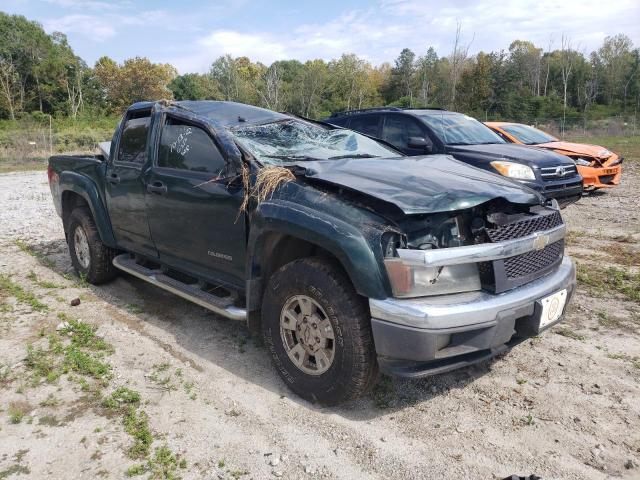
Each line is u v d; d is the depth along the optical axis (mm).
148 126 4676
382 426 3117
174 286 4336
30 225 8984
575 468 2727
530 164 7430
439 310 2773
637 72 67625
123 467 2791
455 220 3078
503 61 56312
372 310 2887
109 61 74125
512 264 3074
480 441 2961
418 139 7215
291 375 3408
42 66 65875
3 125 52844
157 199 4375
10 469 2795
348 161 3846
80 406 3361
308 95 59719
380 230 2912
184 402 3395
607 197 10508
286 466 2789
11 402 3418
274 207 3326
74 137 31297
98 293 5465
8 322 4688
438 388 3506
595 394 3379
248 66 91375
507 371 3691
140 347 4188
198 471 2760
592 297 4984
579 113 51656
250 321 3695
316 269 3145
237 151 3750
